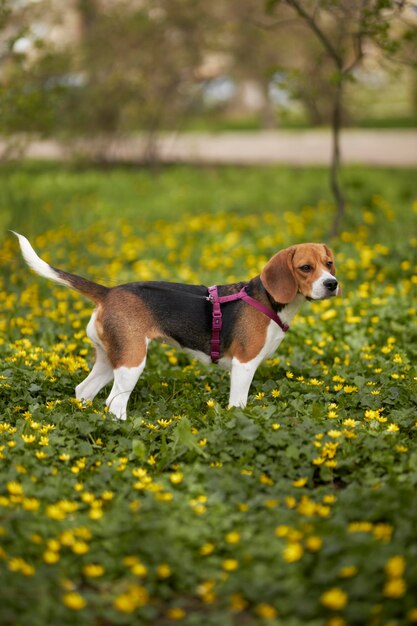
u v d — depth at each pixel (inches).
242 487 161.6
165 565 135.3
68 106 695.7
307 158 836.6
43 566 136.2
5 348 257.6
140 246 419.8
